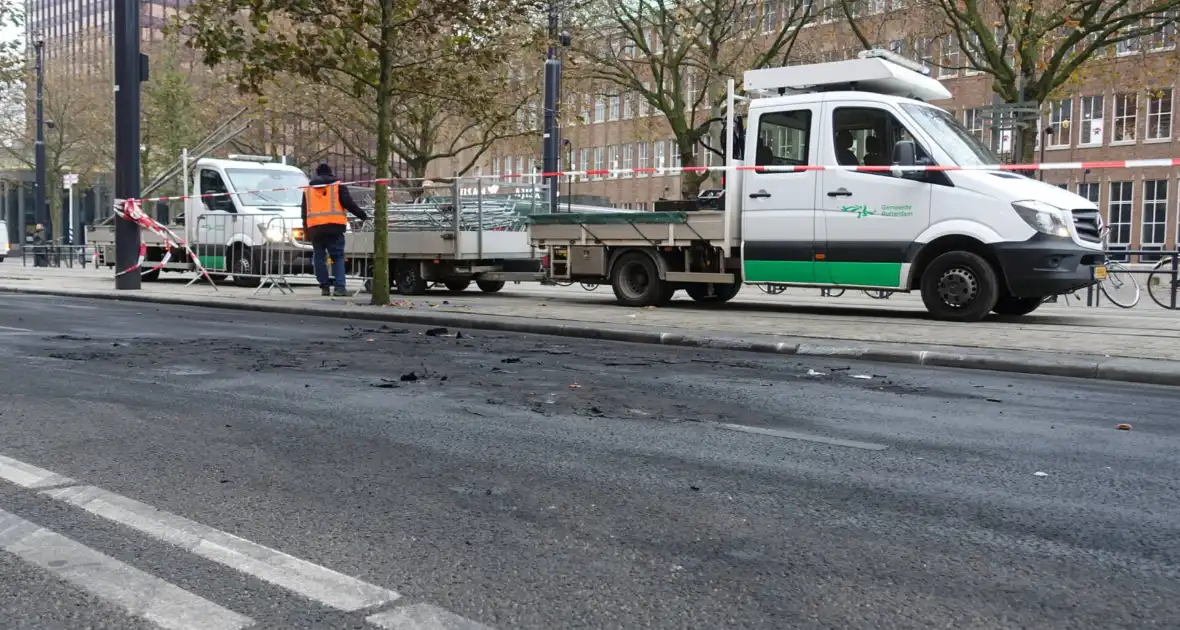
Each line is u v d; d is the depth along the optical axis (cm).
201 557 336
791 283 1298
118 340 1008
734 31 2933
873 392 701
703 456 493
